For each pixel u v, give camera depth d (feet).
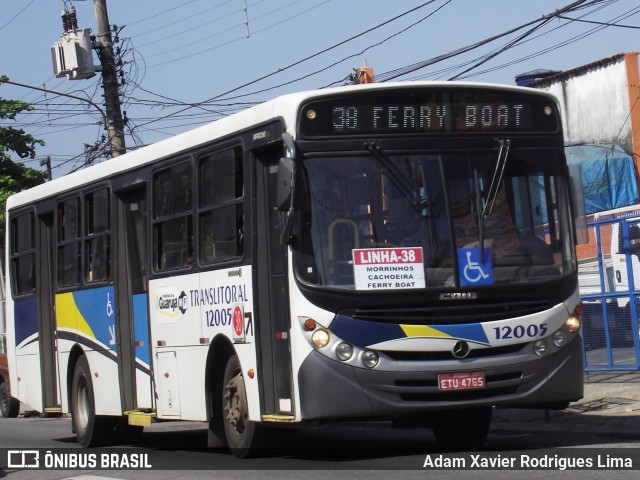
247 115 42.75
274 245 41.32
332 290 38.09
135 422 52.26
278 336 40.65
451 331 38.24
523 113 41.06
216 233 45.01
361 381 37.86
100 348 56.59
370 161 39.22
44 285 64.95
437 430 46.60
